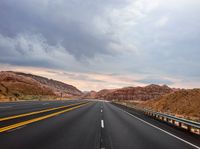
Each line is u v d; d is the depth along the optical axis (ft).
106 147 31.53
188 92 184.55
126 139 38.24
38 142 32.55
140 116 92.38
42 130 43.29
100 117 77.30
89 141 35.19
